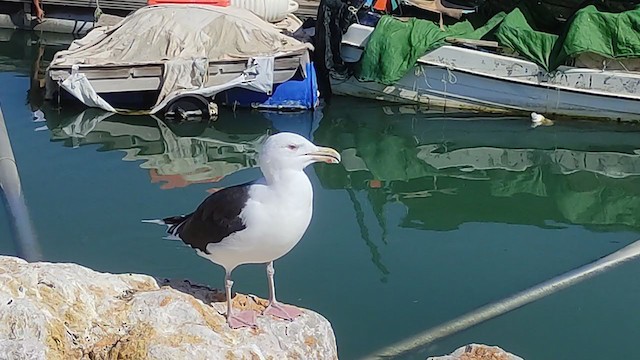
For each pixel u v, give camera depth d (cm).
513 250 1039
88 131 1402
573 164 1352
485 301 900
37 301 516
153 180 1218
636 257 1014
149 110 1496
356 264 980
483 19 1627
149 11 1558
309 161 527
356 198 1219
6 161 1233
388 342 815
